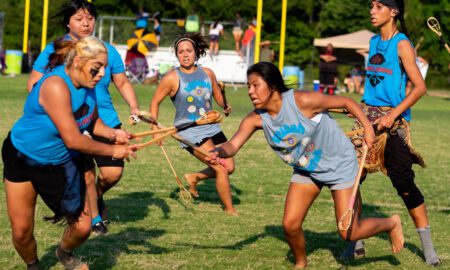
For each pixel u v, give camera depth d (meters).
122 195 9.23
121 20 37.62
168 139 15.22
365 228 5.99
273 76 5.59
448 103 32.84
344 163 5.87
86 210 5.30
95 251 6.50
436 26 7.71
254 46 34.62
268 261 6.41
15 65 37.09
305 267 6.25
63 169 5.21
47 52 6.72
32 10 47.38
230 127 17.48
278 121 5.70
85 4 7.06
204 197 9.34
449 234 7.75
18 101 21.70
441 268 6.41
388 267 6.39
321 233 7.61
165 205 8.73
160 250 6.62
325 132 5.72
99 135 5.48
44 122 4.99
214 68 34.28
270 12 49.84
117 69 7.48
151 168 11.46
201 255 6.50
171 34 36.25
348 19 49.50
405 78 6.66
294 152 5.79
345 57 39.62
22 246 5.45
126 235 7.15
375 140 6.54
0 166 10.54
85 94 5.05
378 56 6.74
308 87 39.31
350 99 5.77
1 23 40.94
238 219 8.12
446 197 10.04
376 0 6.70
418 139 17.20
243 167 11.98
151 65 34.28
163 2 50.59
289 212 5.98
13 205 5.25
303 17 51.56
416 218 6.57
